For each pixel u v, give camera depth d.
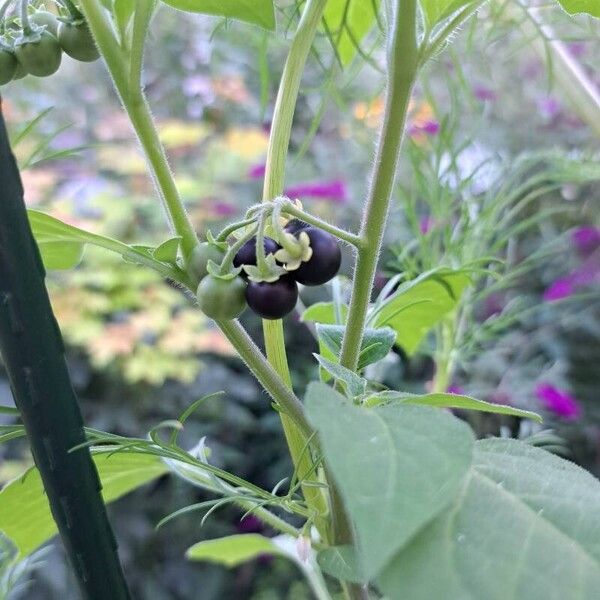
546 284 0.38
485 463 0.09
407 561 0.08
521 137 0.39
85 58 0.12
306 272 0.11
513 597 0.08
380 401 0.11
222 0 0.12
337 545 0.12
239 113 0.55
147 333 0.44
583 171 0.25
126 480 0.17
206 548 0.22
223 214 0.48
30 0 0.14
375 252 0.11
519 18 0.25
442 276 0.16
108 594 0.11
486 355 0.32
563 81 0.23
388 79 0.11
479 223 0.23
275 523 0.14
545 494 0.09
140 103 0.11
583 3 0.14
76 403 0.10
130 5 0.11
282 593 0.44
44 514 0.15
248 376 0.48
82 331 0.43
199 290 0.11
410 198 0.27
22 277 0.10
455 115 0.22
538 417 0.11
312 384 0.08
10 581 0.18
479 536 0.08
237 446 0.47
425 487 0.07
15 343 0.10
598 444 0.36
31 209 0.12
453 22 0.11
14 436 0.12
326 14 0.18
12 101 0.44
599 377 0.37
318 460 0.12
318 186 0.44
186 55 0.53
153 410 0.45
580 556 0.08
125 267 0.45
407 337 0.20
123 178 0.51
